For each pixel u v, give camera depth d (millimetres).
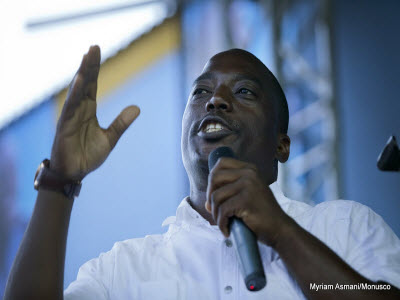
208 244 1794
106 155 1541
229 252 1737
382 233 1708
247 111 1859
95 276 1809
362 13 6520
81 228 5711
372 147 6340
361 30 6508
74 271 5617
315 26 5672
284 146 2082
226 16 5762
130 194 5789
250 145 1829
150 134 5879
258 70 2008
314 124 5715
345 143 6398
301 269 1385
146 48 5941
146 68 5922
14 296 1471
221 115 1809
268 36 5539
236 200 1363
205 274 1733
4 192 5652
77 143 1512
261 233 1385
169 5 5895
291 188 5375
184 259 1784
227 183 1386
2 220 5594
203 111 1861
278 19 5527
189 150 1834
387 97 6355
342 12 6570
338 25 6551
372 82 6422
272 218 1377
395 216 6152
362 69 6461
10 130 5734
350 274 1382
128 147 5855
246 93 1912
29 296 1465
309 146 5664
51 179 1508
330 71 5547
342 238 1714
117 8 5879
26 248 1497
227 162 1400
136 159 5840
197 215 1854
